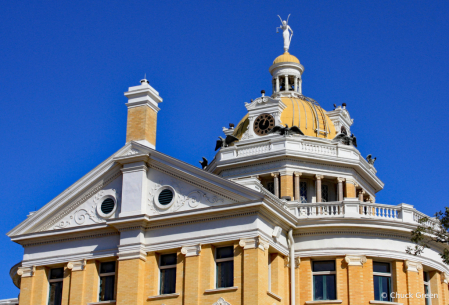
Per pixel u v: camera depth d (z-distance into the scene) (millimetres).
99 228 38000
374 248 37625
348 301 36469
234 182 35594
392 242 38062
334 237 37719
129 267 36375
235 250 34875
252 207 34906
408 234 38469
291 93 57875
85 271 37812
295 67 59312
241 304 33688
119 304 35875
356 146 54875
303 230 38000
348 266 37062
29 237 39500
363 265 37188
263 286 34156
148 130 40156
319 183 50000
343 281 36938
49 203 39719
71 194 39562
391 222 37906
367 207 38938
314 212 39031
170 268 36562
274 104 53094
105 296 37375
